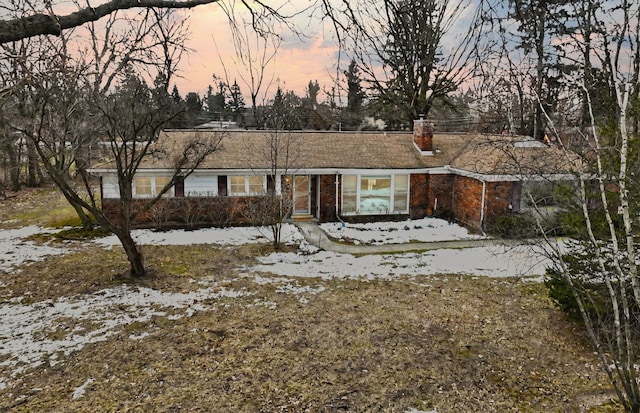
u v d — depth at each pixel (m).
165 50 6.43
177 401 6.38
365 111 26.39
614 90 4.73
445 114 26.95
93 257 13.60
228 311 9.69
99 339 8.32
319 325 8.99
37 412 6.12
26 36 2.46
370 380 6.98
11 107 10.74
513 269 12.75
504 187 16.58
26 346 8.05
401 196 19.45
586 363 7.52
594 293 7.26
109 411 6.14
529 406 6.34
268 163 18.11
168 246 15.05
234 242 15.72
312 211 19.61
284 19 3.74
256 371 7.21
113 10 2.86
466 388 6.80
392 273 12.50
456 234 16.95
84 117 12.27
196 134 19.11
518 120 5.80
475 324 9.08
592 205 7.04
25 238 15.90
